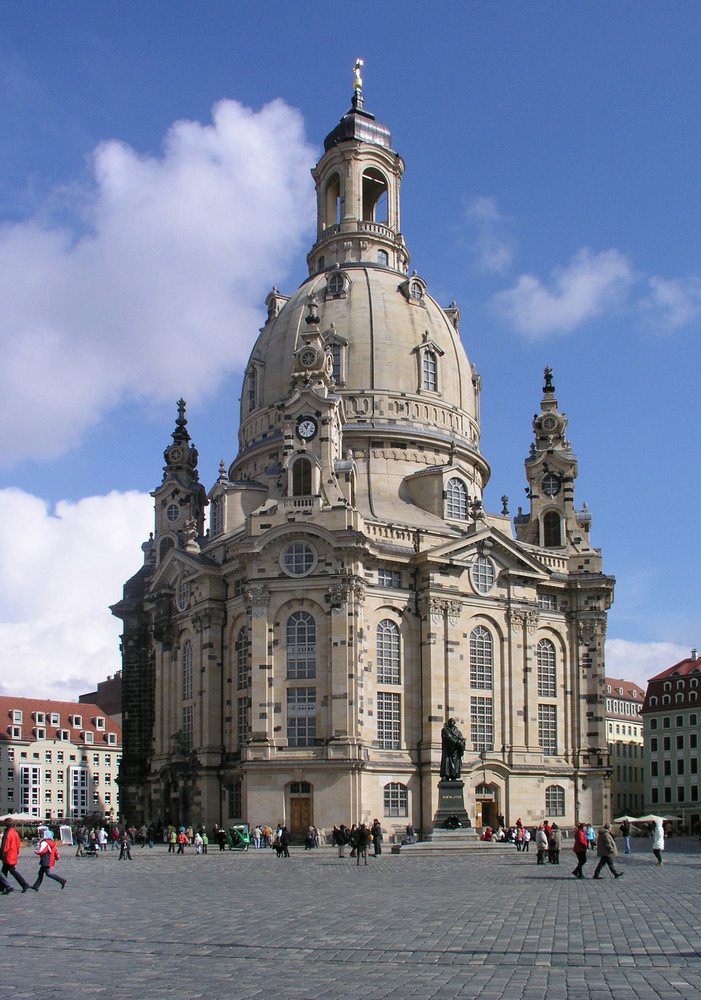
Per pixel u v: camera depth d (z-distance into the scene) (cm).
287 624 10262
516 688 11225
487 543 11169
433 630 10650
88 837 9112
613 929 3328
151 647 13088
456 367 12925
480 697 10988
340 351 12306
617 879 5378
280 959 2791
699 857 7506
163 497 13888
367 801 9919
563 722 11669
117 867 7038
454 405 12731
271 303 13850
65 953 2920
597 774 11588
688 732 18462
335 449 10956
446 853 8162
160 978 2514
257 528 10475
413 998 2259
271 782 9869
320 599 10194
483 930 3322
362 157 14088
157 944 3078
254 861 7681
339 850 8125
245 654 10881
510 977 2511
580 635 11912
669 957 2798
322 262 13988
